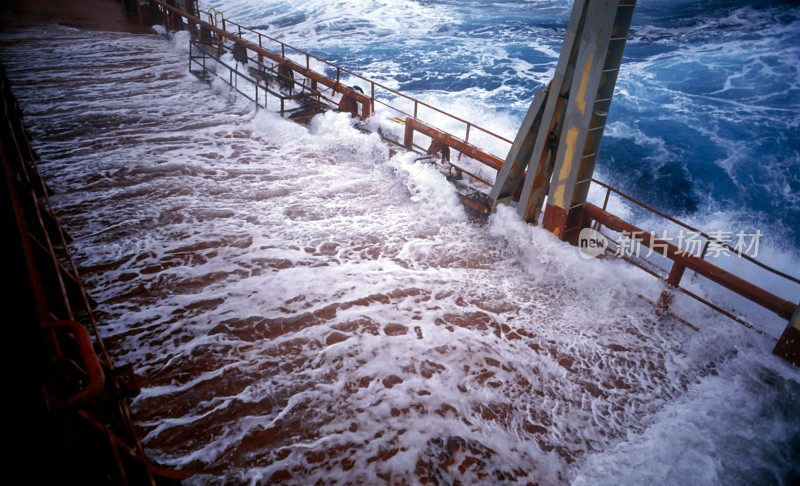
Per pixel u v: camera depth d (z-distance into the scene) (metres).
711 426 4.17
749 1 34.31
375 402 4.34
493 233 7.04
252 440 3.95
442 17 36.06
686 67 23.42
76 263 5.98
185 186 8.06
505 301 5.77
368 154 9.42
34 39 16.95
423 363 4.79
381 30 32.09
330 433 4.04
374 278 6.06
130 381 2.62
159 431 3.98
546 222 6.58
